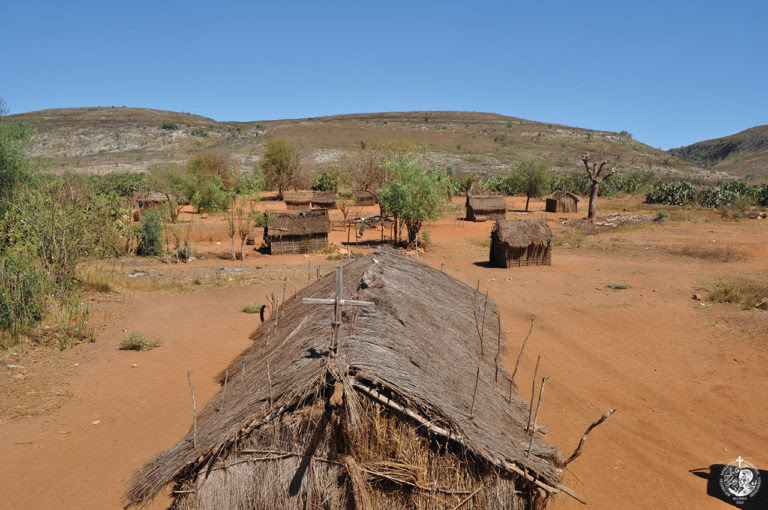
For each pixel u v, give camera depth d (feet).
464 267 71.77
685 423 27.91
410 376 17.33
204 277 65.36
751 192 142.20
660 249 80.33
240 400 18.86
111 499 20.90
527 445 17.87
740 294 50.37
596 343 40.50
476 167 359.25
